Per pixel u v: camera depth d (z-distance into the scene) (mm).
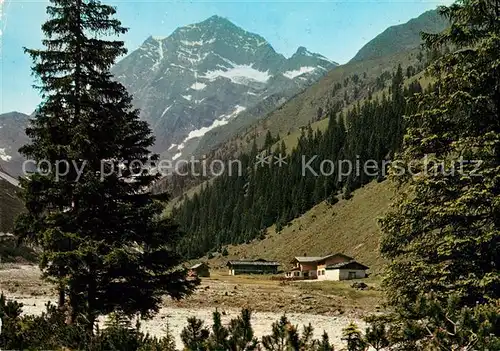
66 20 17781
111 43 18938
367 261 95000
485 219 13555
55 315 14453
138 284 17859
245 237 165625
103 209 17547
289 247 134875
